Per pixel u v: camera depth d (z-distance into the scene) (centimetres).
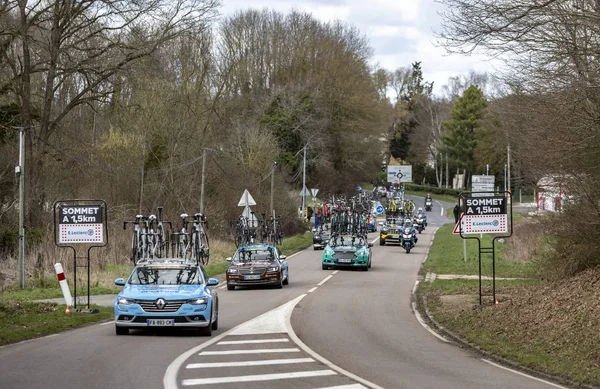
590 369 1373
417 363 1478
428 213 10419
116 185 4875
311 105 8706
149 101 4975
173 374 1262
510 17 1548
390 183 10581
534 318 1916
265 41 9331
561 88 1766
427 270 3988
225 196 5794
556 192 2331
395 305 2620
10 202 4481
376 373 1330
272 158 6700
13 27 3938
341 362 1448
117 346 1603
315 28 9606
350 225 4862
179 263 1977
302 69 9269
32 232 4141
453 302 2578
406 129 14000
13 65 4144
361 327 2045
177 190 5159
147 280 1902
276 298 2805
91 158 4744
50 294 2803
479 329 1948
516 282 3119
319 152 8781
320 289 3155
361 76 9444
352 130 9200
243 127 6994
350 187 9556
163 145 5153
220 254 4700
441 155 13462
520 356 1558
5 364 1347
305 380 1236
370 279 3628
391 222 6247
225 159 6112
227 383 1198
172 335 1820
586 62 1662
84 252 3600
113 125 5075
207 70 6041
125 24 4200
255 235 4662
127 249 4109
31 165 4334
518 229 4481
